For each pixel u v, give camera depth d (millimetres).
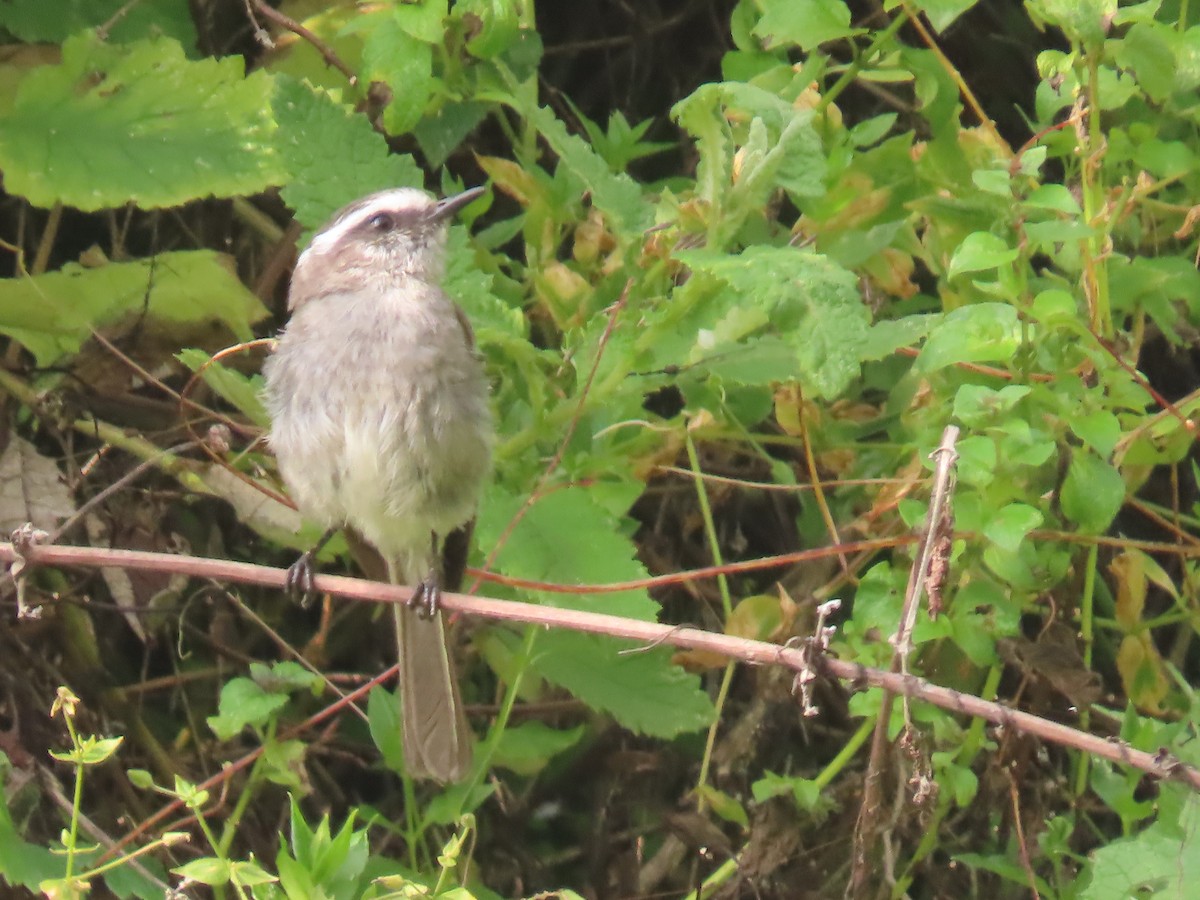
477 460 9016
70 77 9383
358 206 9258
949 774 8828
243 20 10797
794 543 11188
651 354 9008
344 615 11055
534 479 9461
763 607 9711
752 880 9758
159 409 10289
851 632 8789
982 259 7977
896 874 9891
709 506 10805
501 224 10367
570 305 9891
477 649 10172
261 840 10117
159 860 9602
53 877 8133
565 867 10820
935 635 8328
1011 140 11984
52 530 9719
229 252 11195
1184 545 10320
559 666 9359
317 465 9000
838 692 10406
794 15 9328
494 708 10391
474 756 9570
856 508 10211
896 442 10094
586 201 10703
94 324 9984
